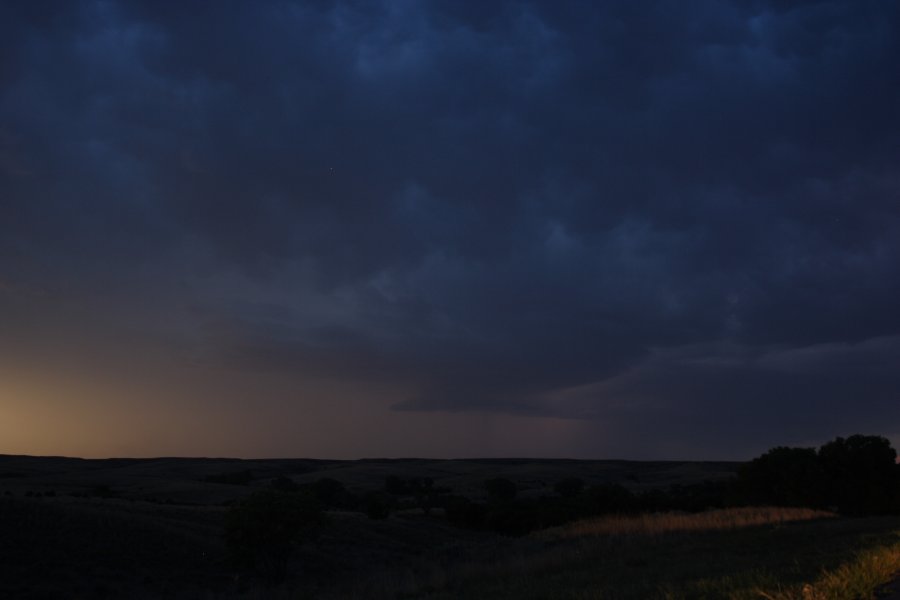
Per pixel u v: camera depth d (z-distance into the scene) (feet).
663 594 41.86
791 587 36.42
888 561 40.91
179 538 138.82
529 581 62.03
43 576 106.01
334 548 154.51
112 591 106.52
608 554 83.97
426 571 96.07
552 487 447.83
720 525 116.78
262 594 100.99
